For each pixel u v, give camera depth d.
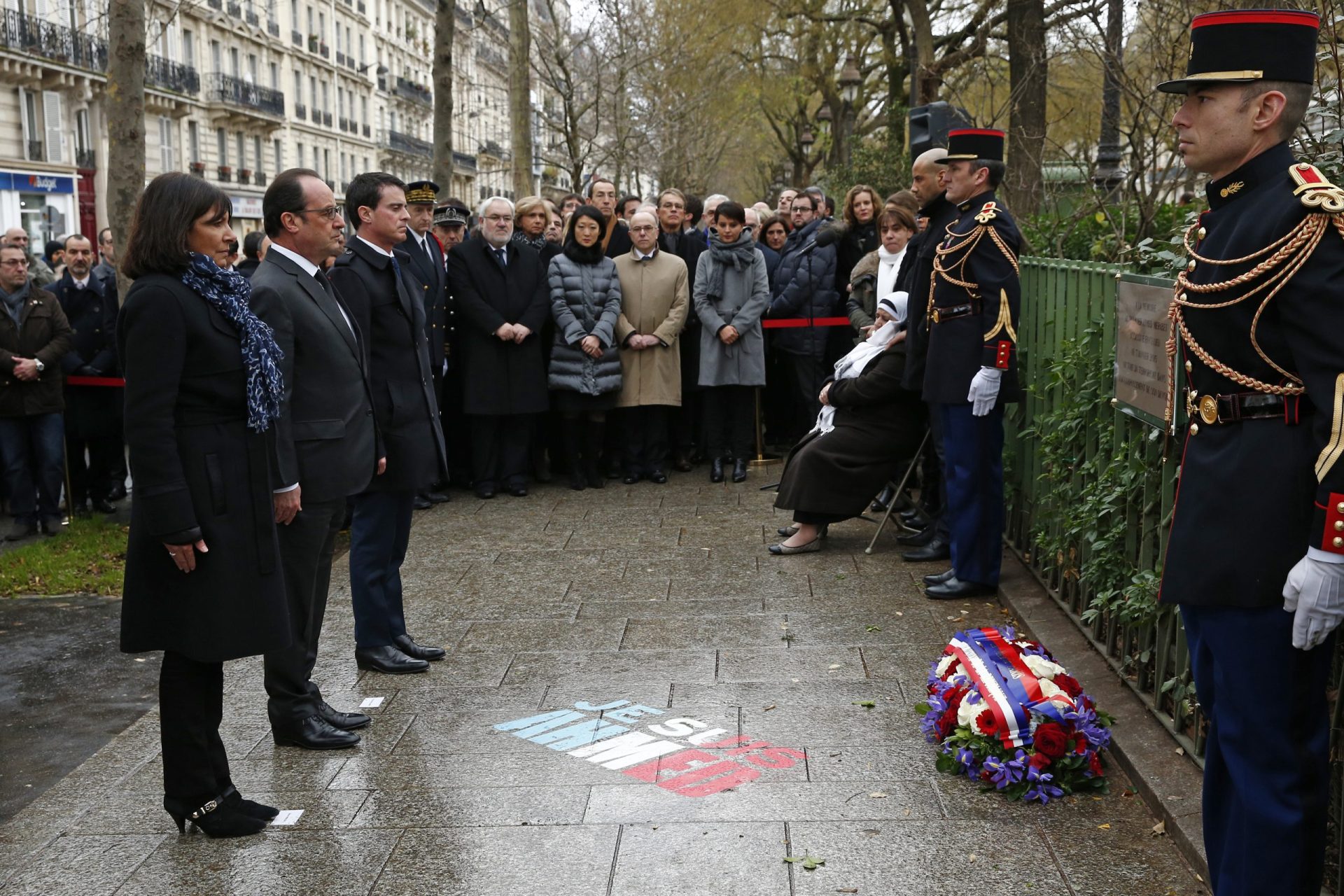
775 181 42.75
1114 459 4.95
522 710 5.02
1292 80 2.82
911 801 4.08
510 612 6.38
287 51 46.22
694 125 30.11
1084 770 4.14
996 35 16.14
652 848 3.81
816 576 6.89
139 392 3.69
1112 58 7.53
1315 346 2.66
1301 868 2.92
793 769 4.35
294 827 4.04
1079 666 5.09
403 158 59.09
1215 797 3.18
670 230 10.29
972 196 6.21
